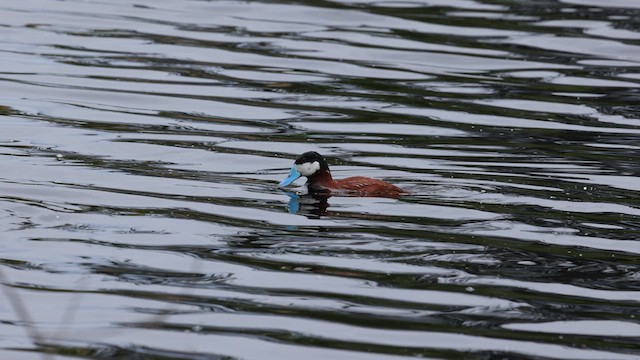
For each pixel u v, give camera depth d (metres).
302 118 21.67
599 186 17.88
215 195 16.94
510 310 12.92
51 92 22.72
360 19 29.64
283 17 29.67
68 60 25.11
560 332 12.37
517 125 21.64
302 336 12.06
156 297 12.99
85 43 26.56
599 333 12.35
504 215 16.28
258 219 15.88
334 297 13.13
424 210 16.41
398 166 18.75
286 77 24.53
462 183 17.81
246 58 25.88
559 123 21.88
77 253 14.30
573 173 18.56
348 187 17.30
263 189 17.38
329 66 25.48
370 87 24.03
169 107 22.06
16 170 17.69
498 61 26.31
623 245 15.16
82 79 23.72
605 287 13.71
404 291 13.38
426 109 22.53
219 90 23.41
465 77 25.05
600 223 16.05
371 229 15.54
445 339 12.09
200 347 11.73
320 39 27.66
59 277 13.50
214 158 18.94
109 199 16.52
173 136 20.14
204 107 22.16
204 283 13.45
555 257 14.66
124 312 12.55
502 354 11.77
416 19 29.83
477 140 20.48
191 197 16.78
